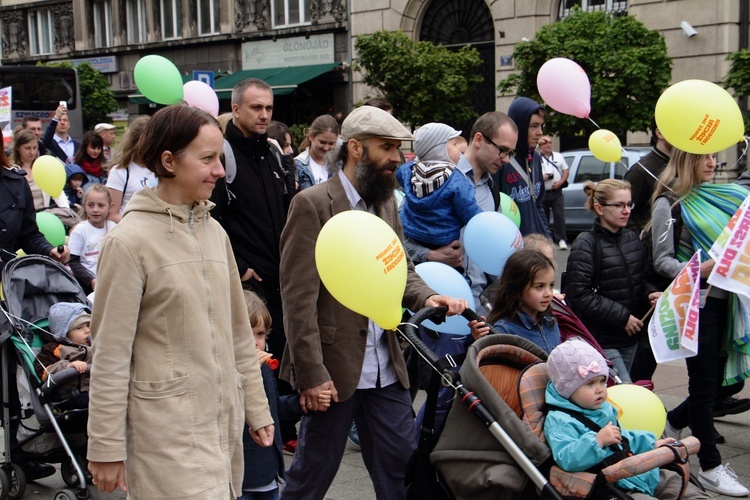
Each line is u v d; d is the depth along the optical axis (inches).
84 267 279.6
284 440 236.4
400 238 169.3
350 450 239.0
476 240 201.5
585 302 213.2
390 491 162.7
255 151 223.5
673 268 205.3
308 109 1155.9
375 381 161.8
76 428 198.2
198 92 310.3
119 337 118.0
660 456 130.6
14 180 230.5
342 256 137.1
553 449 132.0
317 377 154.5
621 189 213.2
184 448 120.0
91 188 281.3
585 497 130.0
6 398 202.2
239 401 131.5
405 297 165.6
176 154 122.2
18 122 822.5
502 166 245.9
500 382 144.7
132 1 1365.7
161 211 123.1
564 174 593.3
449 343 201.9
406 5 1021.2
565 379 135.3
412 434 163.8
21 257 210.8
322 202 158.9
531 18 914.7
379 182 159.9
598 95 672.4
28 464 213.6
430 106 825.5
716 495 199.3
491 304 192.5
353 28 1081.4
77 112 850.1
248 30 1213.1
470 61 826.8
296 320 155.6
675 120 197.9
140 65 290.8
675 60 813.9
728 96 200.7
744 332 202.7
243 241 220.2
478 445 135.7
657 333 194.4
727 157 689.6
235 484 131.3
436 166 213.9
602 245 215.9
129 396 120.3
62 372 189.9
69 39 1462.8
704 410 201.5
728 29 784.9
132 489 120.0
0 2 1549.0
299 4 1163.3
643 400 160.2
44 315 210.2
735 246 189.9
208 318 124.4
